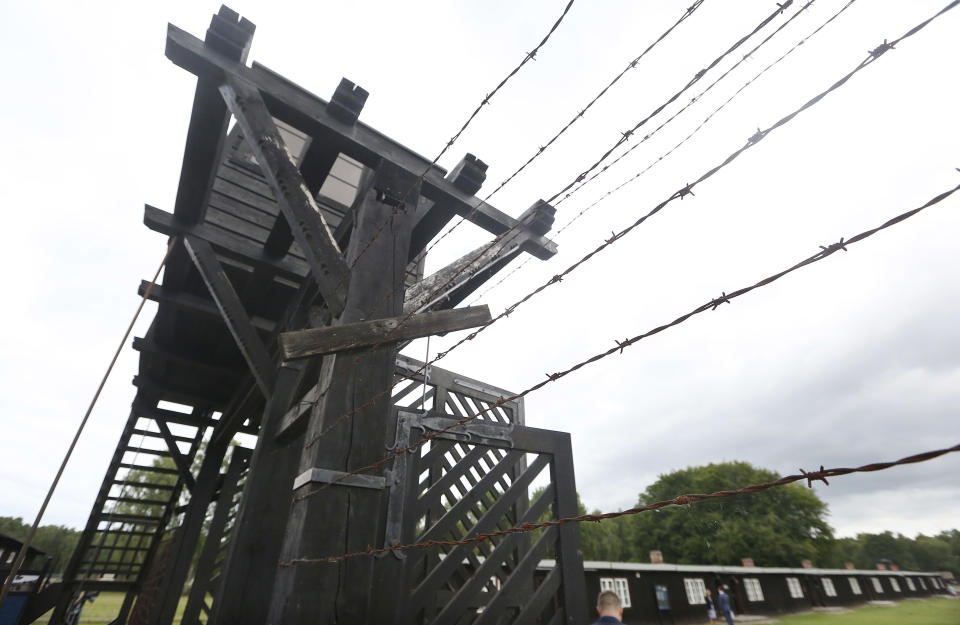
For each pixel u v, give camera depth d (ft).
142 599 25.96
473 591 8.95
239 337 12.34
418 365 18.01
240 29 9.95
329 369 8.18
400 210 10.56
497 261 13.48
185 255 15.37
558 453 10.98
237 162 17.74
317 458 7.21
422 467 9.99
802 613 75.20
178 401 24.54
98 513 24.43
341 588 6.65
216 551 22.20
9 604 22.82
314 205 9.07
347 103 10.85
